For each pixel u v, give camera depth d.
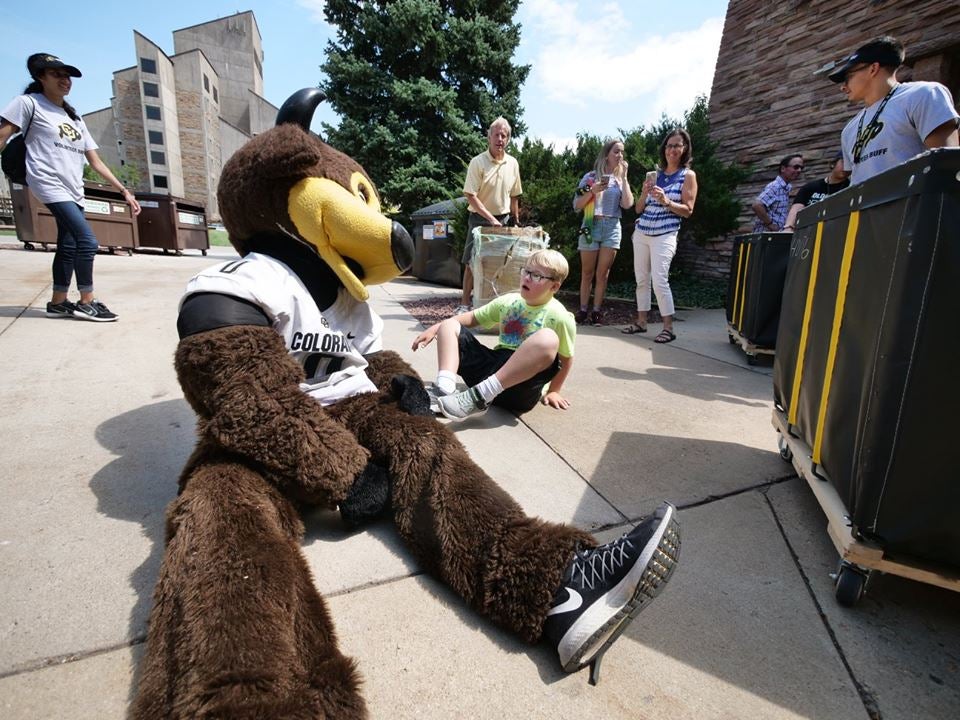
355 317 1.84
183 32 49.41
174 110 41.31
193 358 1.26
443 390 2.35
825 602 1.37
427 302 5.74
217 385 1.28
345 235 1.50
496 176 4.85
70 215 3.52
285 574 1.04
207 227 11.58
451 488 1.34
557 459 2.12
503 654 1.15
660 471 2.06
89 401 2.38
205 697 0.81
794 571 1.49
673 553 1.10
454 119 12.86
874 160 2.54
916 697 1.09
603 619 1.06
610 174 4.89
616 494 1.87
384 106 13.30
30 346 3.07
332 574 1.36
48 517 1.53
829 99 6.65
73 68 3.45
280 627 0.94
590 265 5.29
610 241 5.07
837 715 1.05
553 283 2.46
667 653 1.18
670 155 4.45
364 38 13.29
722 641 1.23
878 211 1.29
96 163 3.74
